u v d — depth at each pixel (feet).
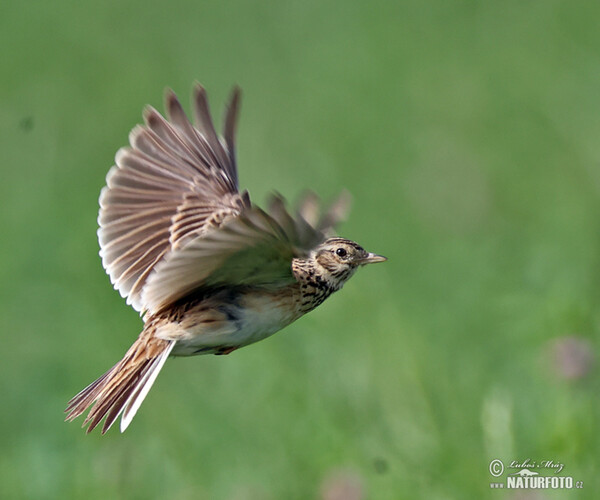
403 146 62.39
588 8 70.64
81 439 42.96
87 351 46.19
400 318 46.16
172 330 30.58
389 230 57.41
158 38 70.23
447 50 69.00
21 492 41.06
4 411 44.91
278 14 72.54
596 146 60.34
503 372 44.55
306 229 27.25
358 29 71.31
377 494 39.52
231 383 43.75
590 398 40.45
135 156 32.55
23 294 48.34
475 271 52.31
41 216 52.65
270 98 65.82
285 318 32.14
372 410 42.32
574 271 47.93
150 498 41.01
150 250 31.83
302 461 41.27
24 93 64.69
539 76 66.03
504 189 59.11
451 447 40.27
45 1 72.28
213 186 32.81
